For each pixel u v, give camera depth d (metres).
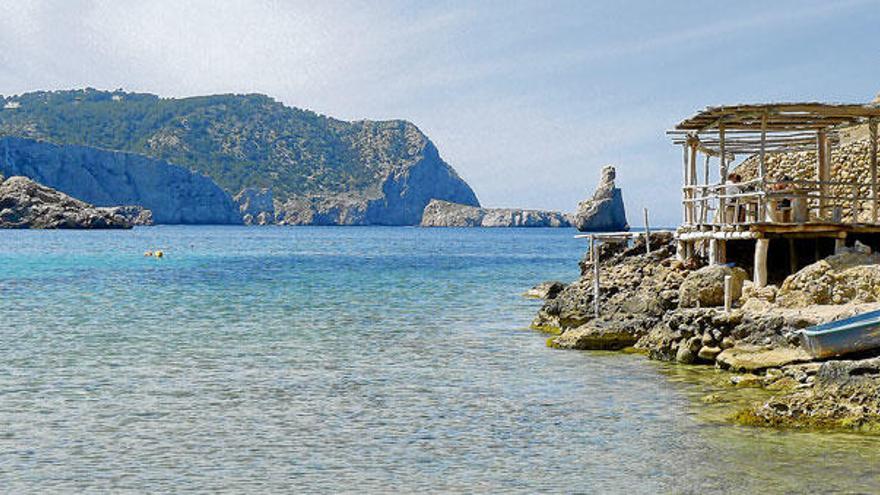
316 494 16.33
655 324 32.28
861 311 25.25
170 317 43.62
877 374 20.14
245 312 46.06
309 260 105.00
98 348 33.22
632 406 22.86
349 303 51.31
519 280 70.81
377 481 17.03
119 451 19.11
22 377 27.28
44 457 18.64
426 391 25.27
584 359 30.30
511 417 21.98
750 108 30.97
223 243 165.00
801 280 28.36
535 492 16.30
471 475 17.36
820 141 35.06
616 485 16.61
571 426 20.95
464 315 44.91
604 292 37.62
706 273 30.64
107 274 75.38
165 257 108.06
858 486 16.20
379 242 186.12
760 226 31.23
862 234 33.38
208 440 19.98
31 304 49.41
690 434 19.89
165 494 16.36
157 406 23.36
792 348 25.53
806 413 20.34
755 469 17.27
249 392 25.17
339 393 25.05
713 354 27.67
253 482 17.02
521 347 33.44
